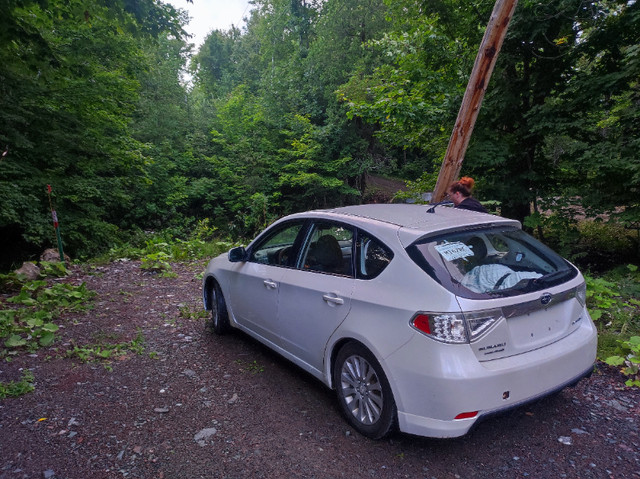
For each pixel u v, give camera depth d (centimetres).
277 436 306
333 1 2370
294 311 365
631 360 385
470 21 1009
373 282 298
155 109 2348
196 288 752
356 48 2300
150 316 593
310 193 2350
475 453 283
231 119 2553
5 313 543
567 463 272
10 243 1270
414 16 1095
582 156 865
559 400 352
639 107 822
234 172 2386
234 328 525
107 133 1442
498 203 891
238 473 266
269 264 418
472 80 610
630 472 262
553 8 868
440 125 1069
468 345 251
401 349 266
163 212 2128
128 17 782
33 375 407
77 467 272
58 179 1257
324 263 350
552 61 948
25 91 1015
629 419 322
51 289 653
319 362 342
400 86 1084
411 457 280
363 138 2434
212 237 2083
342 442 298
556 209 953
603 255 1047
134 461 279
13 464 275
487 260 288
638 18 795
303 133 2402
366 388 299
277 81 2556
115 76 1282
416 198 1203
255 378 401
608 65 916
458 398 245
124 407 350
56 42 1070
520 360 263
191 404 354
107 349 468
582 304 313
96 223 1355
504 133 1046
